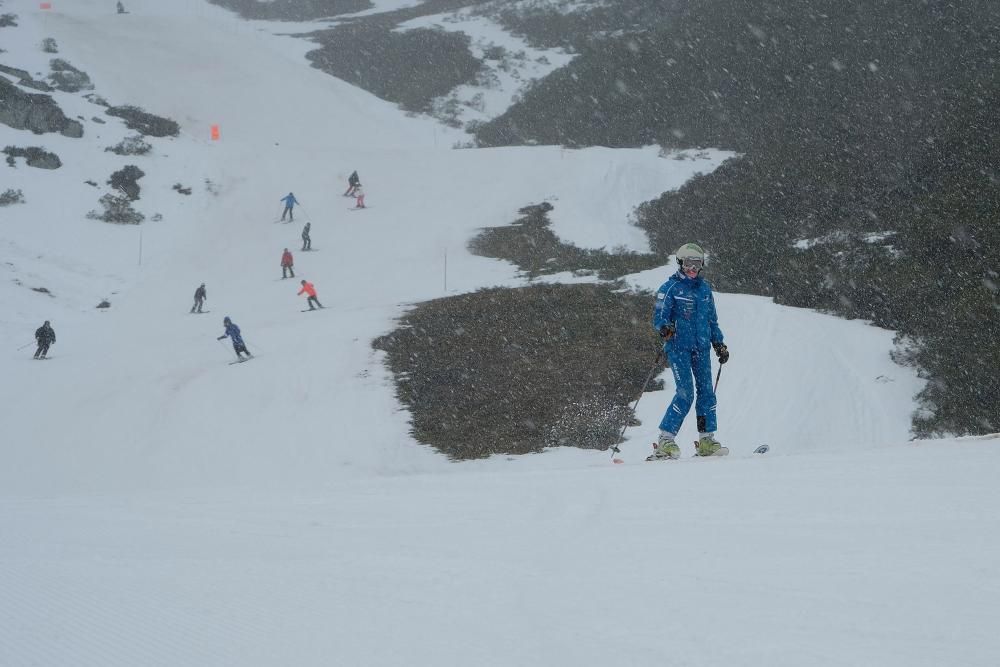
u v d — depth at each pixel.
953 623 1.88
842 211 35.50
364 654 2.08
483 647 2.04
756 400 20.73
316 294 36.06
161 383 24.95
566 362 25.62
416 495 5.71
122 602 2.92
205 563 3.64
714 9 67.75
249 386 24.42
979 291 23.25
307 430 21.69
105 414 22.98
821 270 29.42
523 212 45.09
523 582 2.75
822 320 24.98
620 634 2.05
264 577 3.21
